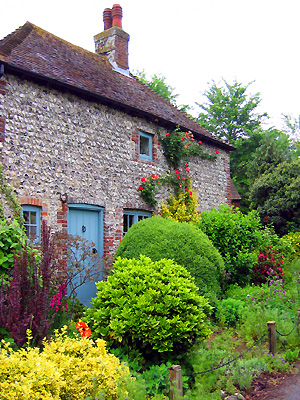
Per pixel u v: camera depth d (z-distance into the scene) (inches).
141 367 185.6
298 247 509.4
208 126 1165.1
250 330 251.1
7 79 287.4
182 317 195.3
